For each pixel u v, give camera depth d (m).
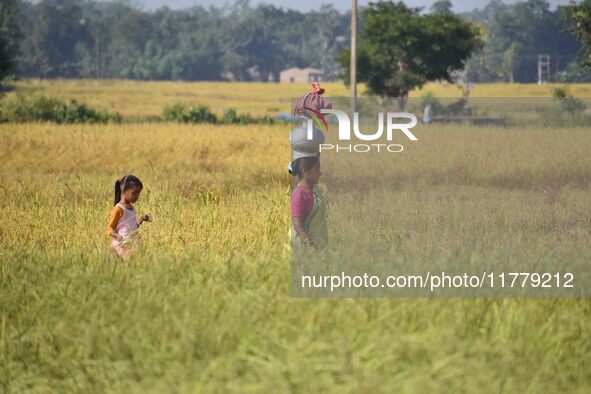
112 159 81.44
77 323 18.52
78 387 16.20
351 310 17.69
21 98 155.88
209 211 34.16
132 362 16.50
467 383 14.52
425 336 16.17
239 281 21.05
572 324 17.50
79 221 35.47
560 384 15.45
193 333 16.78
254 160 77.12
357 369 14.60
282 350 15.90
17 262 25.25
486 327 17.61
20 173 69.50
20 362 17.72
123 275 21.59
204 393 14.55
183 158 81.62
